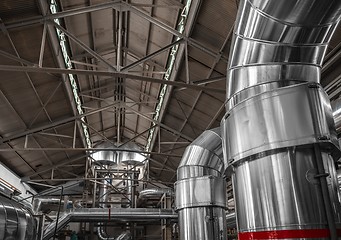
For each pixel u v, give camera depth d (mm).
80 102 11547
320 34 2412
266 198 2338
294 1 2143
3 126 9727
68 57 8719
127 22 8609
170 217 12156
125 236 15398
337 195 2297
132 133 16125
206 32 7031
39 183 15016
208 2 6367
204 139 5844
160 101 10898
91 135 15320
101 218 11961
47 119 10633
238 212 2588
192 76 8508
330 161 2383
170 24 7730
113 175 16641
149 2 7469
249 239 2398
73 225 17234
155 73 9172
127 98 12906
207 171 5793
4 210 5820
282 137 2309
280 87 2512
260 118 2441
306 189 2229
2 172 11539
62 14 6645
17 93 8688
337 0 2129
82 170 17219
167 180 18188
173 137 12492
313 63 2578
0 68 6039
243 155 2502
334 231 2092
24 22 6531
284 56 2508
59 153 13570
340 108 4645
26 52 7547
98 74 6434
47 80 8836
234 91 2820
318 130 2254
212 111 9461
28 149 10000
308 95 2328
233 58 2824
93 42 9117
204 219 5500
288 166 2301
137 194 17031
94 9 6828
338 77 5672
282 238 2203
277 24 2342
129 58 10289
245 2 2471
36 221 7961
